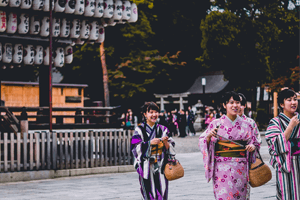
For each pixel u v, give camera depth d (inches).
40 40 464.8
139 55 1379.2
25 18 438.6
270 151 159.9
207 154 167.5
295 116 152.4
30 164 356.5
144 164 171.0
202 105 1286.9
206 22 1253.7
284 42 1284.4
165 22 1631.4
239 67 1258.0
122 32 1311.5
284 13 1273.4
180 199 254.4
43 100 489.1
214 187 170.9
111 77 1358.3
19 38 448.8
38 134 361.7
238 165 165.8
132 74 1413.6
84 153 394.6
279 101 160.7
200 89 1632.6
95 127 489.4
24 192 290.7
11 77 1243.2
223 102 169.5
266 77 1263.5
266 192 276.4
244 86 1299.2
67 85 909.2
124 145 417.7
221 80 1625.2
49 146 368.8
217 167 168.6
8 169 346.9
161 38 1644.9
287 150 151.5
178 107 1600.6
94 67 1407.5
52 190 298.7
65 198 265.1
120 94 1400.1
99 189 301.1
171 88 1654.8
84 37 485.7
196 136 1032.8
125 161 418.6
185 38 1669.5
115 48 1376.7
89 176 378.6
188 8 1662.2
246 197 169.0
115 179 357.1
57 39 468.1
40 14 450.6
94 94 1493.6
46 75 492.1
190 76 1728.6
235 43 1232.8
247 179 166.2
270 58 1285.7
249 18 1296.8
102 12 479.8
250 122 171.0
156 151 174.4
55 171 368.5
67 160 379.6
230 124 166.1
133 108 1508.4
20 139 352.5
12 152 347.9
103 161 403.9
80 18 481.7
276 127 158.7
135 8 507.5
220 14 1236.5
